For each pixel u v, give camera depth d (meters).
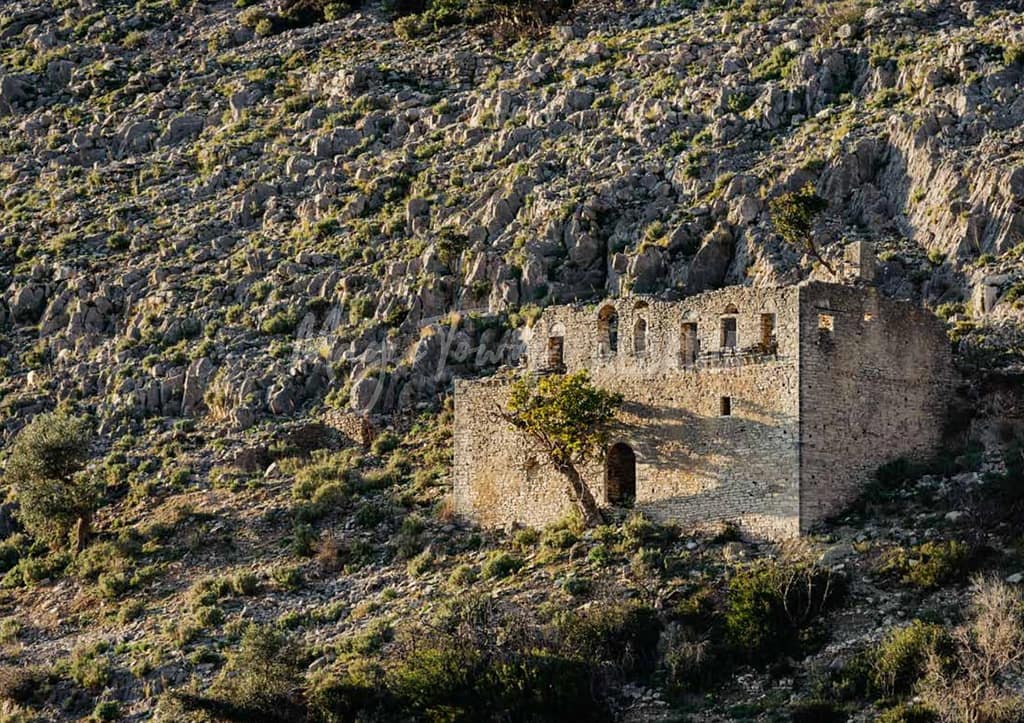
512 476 153.38
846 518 135.62
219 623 148.75
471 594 138.50
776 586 126.06
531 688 121.69
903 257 183.75
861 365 139.88
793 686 120.06
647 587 133.12
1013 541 127.31
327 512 168.25
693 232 195.75
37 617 161.12
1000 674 115.12
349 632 141.00
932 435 144.00
